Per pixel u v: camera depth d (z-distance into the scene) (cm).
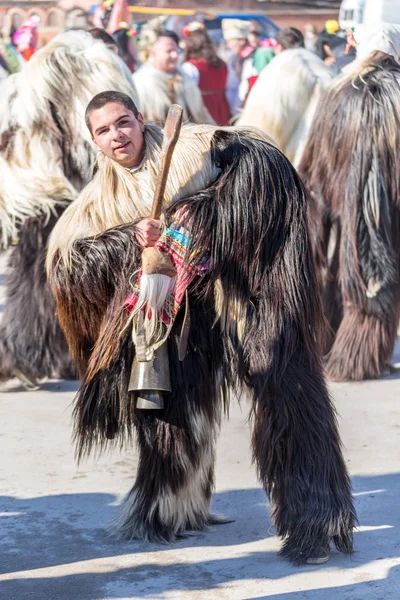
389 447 605
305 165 755
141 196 443
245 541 473
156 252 430
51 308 720
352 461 580
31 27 1590
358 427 643
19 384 754
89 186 455
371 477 554
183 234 433
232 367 453
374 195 714
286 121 848
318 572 438
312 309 443
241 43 1589
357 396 715
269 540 474
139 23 1627
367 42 730
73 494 536
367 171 714
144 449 466
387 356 757
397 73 719
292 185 441
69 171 698
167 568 447
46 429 646
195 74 1294
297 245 438
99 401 459
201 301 445
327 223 750
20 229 710
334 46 1245
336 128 724
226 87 1380
